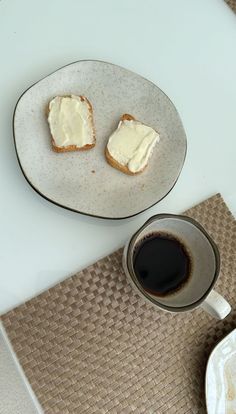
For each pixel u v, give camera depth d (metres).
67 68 0.44
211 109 0.50
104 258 0.41
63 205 0.40
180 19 0.53
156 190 0.43
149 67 0.50
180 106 0.49
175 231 0.40
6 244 0.40
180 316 0.41
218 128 0.49
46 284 0.39
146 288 0.38
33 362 0.37
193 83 0.50
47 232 0.41
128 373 0.38
